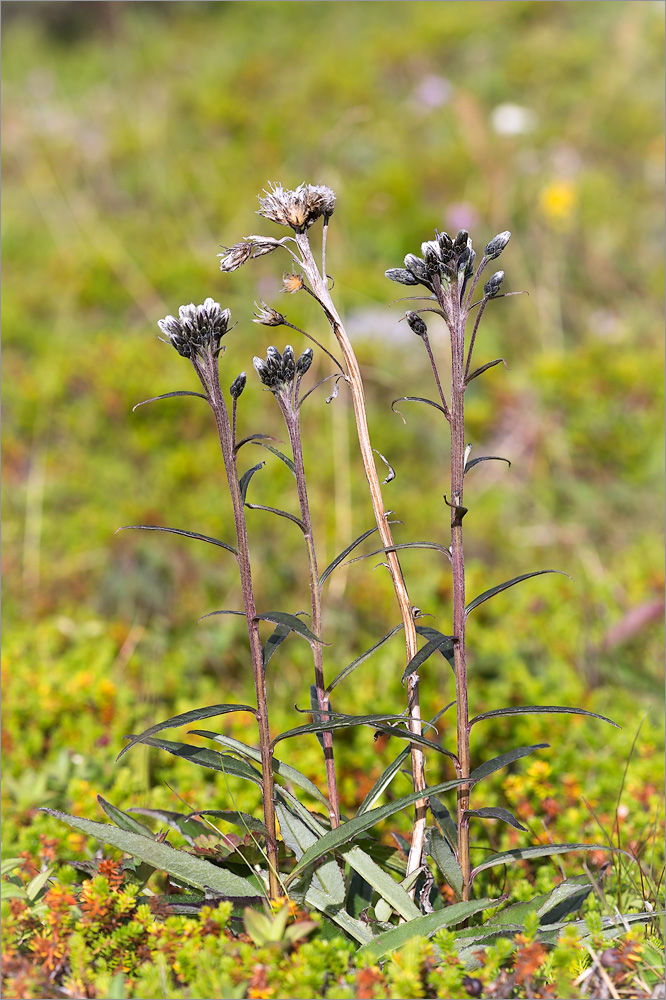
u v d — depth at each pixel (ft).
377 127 25.70
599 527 14.71
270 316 5.63
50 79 31.76
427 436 16.43
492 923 5.76
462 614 5.61
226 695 10.66
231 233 21.53
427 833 6.01
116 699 10.13
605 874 6.68
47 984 5.58
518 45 29.94
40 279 20.49
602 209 22.26
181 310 5.37
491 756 9.30
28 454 15.85
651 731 9.52
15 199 24.71
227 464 5.51
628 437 15.84
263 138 25.90
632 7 31.07
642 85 27.86
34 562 13.65
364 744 9.31
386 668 10.64
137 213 23.70
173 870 5.74
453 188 22.98
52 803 8.57
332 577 12.58
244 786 8.56
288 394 5.68
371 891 6.25
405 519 14.49
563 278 20.27
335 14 35.83
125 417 16.10
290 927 5.32
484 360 17.47
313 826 6.09
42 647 11.63
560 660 11.17
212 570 13.29
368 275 19.45
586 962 5.67
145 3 37.86
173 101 29.27
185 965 5.41
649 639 11.73
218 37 35.73
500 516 14.96
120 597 12.99
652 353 17.72
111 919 5.90
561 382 16.46
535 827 8.00
